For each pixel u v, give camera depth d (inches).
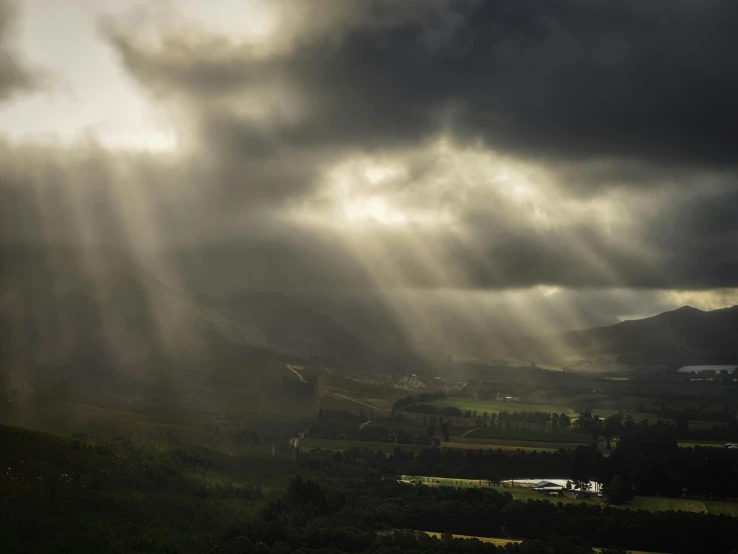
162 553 6909.5
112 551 6737.2
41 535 6889.8
